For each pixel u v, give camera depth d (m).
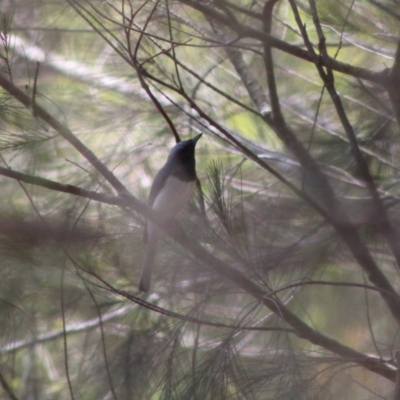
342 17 8.27
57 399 7.15
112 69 9.46
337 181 7.33
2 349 6.61
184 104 9.95
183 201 6.88
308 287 8.78
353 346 9.08
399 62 6.44
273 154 8.98
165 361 5.63
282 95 9.48
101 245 6.35
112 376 5.87
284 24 8.73
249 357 6.18
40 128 6.99
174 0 7.48
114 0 8.64
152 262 6.46
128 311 6.95
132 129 9.77
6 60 6.49
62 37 8.88
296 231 6.55
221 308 6.80
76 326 7.10
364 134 7.56
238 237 6.08
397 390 5.21
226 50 8.84
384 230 6.30
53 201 7.12
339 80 8.82
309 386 5.21
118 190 6.75
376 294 9.16
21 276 6.21
